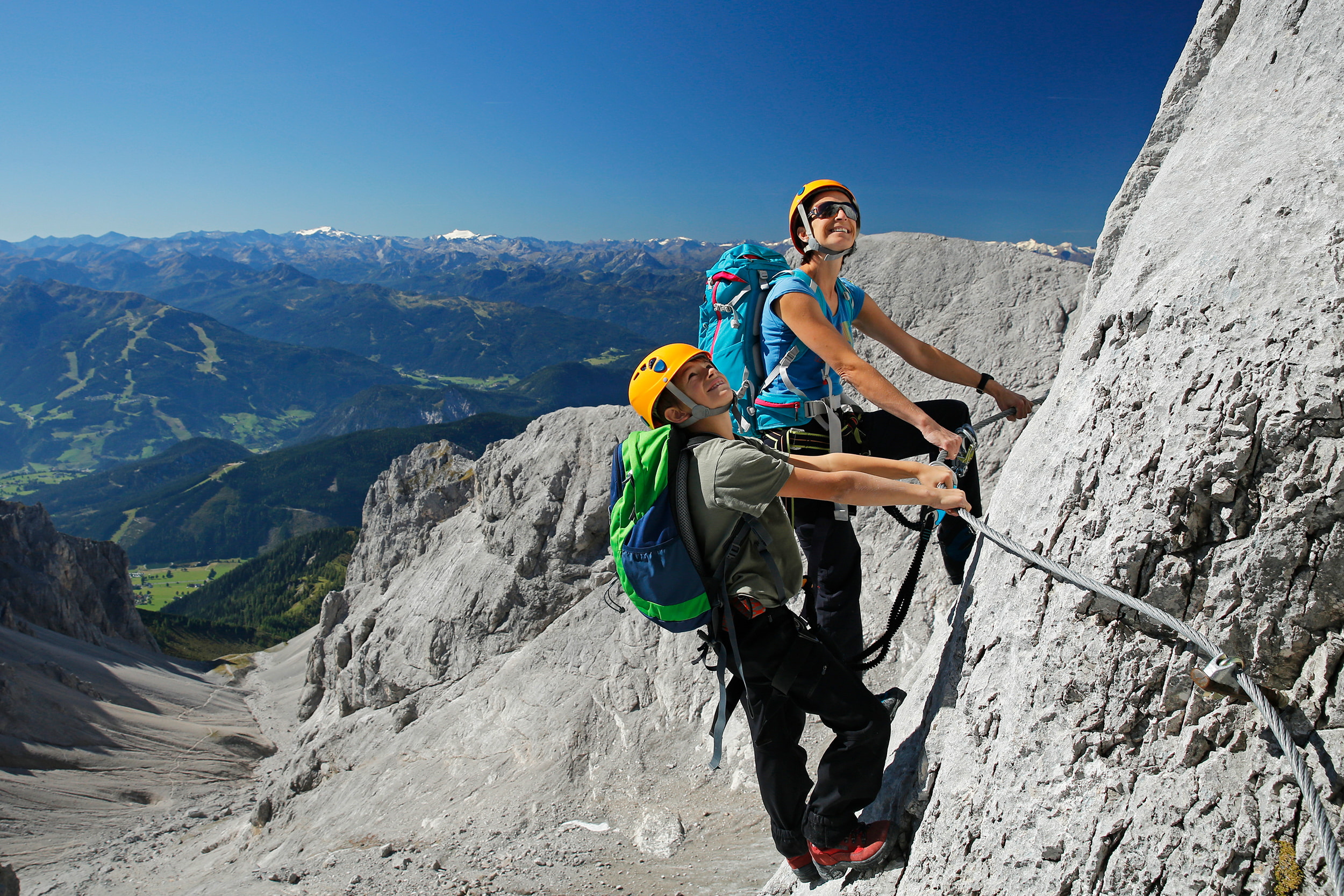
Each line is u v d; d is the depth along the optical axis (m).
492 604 16.05
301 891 9.15
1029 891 2.65
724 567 2.99
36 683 92.12
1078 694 2.65
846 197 3.84
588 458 16.11
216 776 85.62
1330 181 2.37
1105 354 2.87
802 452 3.85
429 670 16.88
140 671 129.62
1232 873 2.26
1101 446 2.73
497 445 21.56
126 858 32.03
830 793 3.21
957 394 7.82
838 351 3.55
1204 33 3.72
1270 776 2.26
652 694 11.31
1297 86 2.78
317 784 17.33
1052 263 8.21
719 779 9.53
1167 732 2.47
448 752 13.28
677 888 6.58
